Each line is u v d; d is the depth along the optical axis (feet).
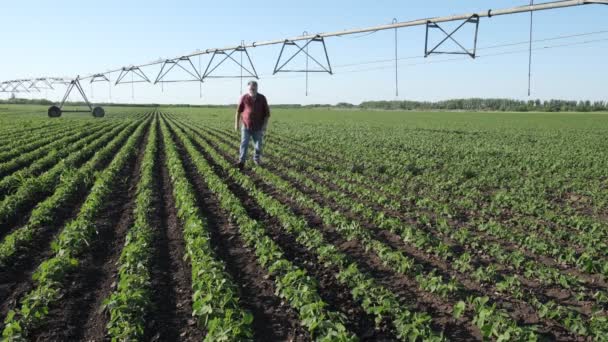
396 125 190.29
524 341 19.27
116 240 32.60
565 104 472.44
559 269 28.63
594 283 26.48
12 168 61.11
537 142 114.62
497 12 45.09
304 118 261.65
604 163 73.51
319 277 26.61
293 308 22.85
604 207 45.91
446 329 21.35
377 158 74.18
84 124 150.10
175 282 25.85
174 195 45.34
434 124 205.05
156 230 34.73
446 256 29.50
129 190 48.47
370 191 46.85
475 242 32.12
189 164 67.05
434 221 37.78
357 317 22.25
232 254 29.99
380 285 25.22
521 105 492.54
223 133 122.72
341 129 154.81
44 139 93.91
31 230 32.37
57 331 20.85
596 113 389.80
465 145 102.06
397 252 28.09
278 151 79.82
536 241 32.19
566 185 54.54
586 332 20.56
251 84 53.57
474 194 48.44
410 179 57.36
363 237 32.19
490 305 23.52
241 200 44.62
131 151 76.33
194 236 30.60
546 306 22.35
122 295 21.52
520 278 27.02
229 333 18.93
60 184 47.88
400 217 39.68
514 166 69.51
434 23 51.39
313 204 40.75
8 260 28.02
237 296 23.57
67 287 24.93
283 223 35.40
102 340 20.36
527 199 46.44
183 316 22.30
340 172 59.93
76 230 30.91
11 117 194.39
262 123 55.67
